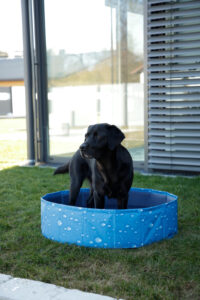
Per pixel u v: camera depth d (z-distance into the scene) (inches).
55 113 320.2
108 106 300.0
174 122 258.7
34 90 312.0
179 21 246.1
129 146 291.9
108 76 297.0
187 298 96.4
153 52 257.3
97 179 144.6
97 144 135.9
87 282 104.9
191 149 252.4
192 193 202.5
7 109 1277.1
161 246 130.9
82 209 129.7
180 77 249.3
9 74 783.7
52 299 95.6
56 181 244.4
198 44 242.5
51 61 315.3
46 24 311.7
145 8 255.6
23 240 139.9
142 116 283.4
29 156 313.3
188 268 113.0
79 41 304.5
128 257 120.2
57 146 322.7
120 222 128.1
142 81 281.6
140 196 177.3
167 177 247.3
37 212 174.6
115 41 290.2
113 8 287.4
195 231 147.0
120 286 102.0
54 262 120.3
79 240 131.9
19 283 105.2
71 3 302.7
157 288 100.2
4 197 205.5
